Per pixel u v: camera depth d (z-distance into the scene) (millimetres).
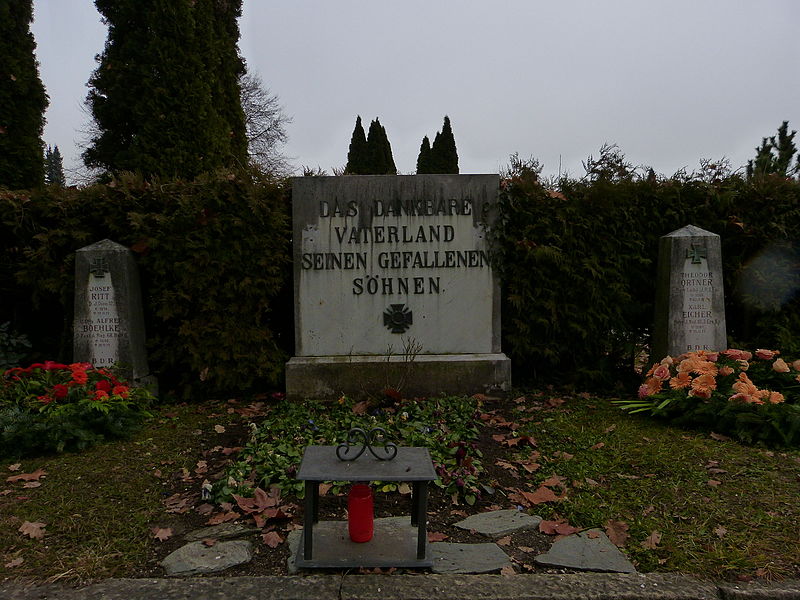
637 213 6297
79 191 6250
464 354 5984
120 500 3709
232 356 6082
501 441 4676
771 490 3664
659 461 4152
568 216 6156
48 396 4871
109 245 5883
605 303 6242
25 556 3010
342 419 5090
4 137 9109
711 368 4930
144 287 6227
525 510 3576
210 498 3670
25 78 9312
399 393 5508
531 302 6176
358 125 32094
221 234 5941
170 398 6121
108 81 12258
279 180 6320
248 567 2906
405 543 3088
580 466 4164
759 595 2639
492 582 2740
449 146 31625
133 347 5863
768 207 6266
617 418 5246
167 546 3141
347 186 5883
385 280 5930
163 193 6051
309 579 2760
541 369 6598
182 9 10797
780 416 4484
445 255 5953
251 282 6016
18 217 6207
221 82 12047
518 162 6469
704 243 5793
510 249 6062
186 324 5988
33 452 4484
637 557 2986
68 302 6258
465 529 3307
